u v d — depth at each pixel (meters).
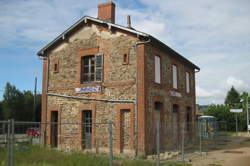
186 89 20.56
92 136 15.40
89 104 15.89
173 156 13.67
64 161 8.57
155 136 14.76
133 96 14.45
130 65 14.77
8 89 43.75
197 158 13.20
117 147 14.44
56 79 17.48
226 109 39.22
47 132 17.16
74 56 16.92
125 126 14.66
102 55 15.74
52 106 17.36
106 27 15.84
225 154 14.87
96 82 15.77
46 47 17.77
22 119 43.44
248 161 12.41
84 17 16.38
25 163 7.79
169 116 17.02
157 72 15.98
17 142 8.26
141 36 14.55
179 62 19.48
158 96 15.67
